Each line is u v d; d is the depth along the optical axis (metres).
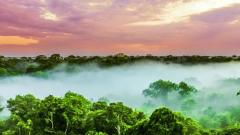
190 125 59.34
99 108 90.31
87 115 77.12
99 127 73.75
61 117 76.25
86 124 75.19
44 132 73.88
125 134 63.50
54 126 76.12
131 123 75.75
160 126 57.22
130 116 77.19
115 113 74.38
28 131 72.44
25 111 87.19
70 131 75.38
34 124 75.94
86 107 86.69
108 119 73.56
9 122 77.81
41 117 76.75
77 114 77.56
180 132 56.72
